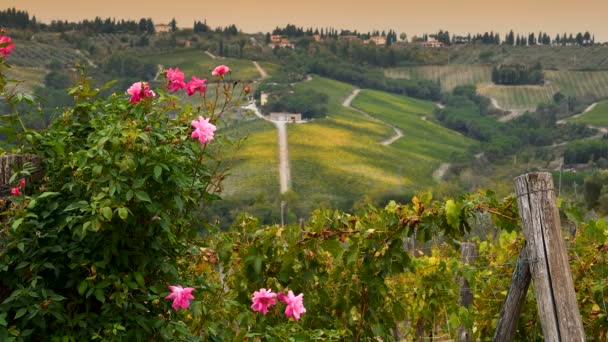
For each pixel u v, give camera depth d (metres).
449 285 8.50
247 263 6.43
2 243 4.27
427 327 8.76
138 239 4.54
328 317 6.72
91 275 4.33
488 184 177.12
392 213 6.41
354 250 6.46
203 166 4.95
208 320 5.21
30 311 4.12
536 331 6.91
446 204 6.12
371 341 6.94
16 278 4.32
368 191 170.75
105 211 4.18
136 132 4.47
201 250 5.79
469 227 6.23
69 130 4.95
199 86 5.10
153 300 4.61
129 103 4.99
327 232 6.46
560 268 5.01
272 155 189.75
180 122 4.98
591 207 78.31
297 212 148.00
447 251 9.27
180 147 4.84
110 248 4.41
